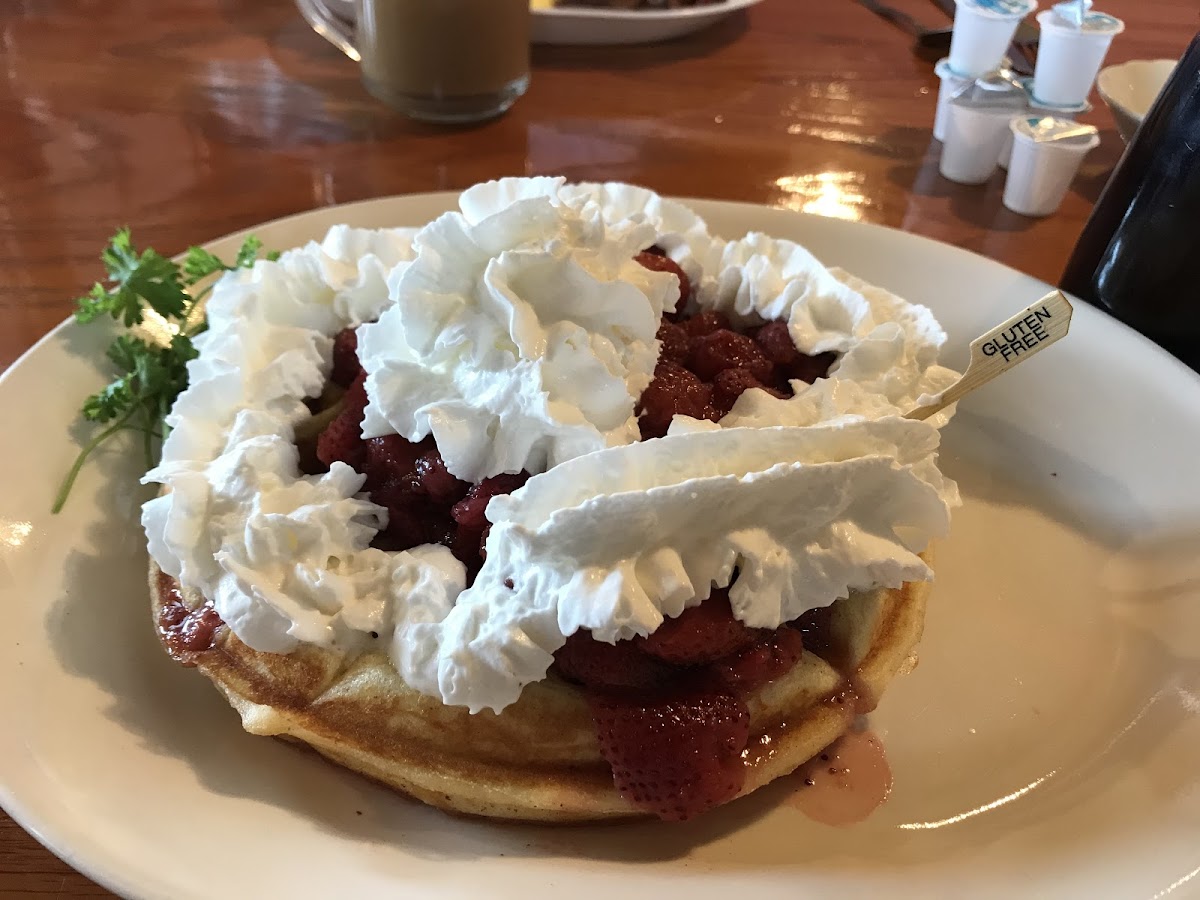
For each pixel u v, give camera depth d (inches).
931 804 8.8
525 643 7.6
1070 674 9.9
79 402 10.4
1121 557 10.7
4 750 7.4
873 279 12.9
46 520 9.4
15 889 7.5
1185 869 7.3
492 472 8.5
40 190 15.1
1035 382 11.9
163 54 19.2
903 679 9.9
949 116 16.1
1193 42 11.6
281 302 10.2
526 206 8.7
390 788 8.3
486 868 7.5
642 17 18.8
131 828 7.1
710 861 8.0
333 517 8.5
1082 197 16.1
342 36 18.6
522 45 17.0
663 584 7.6
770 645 8.3
